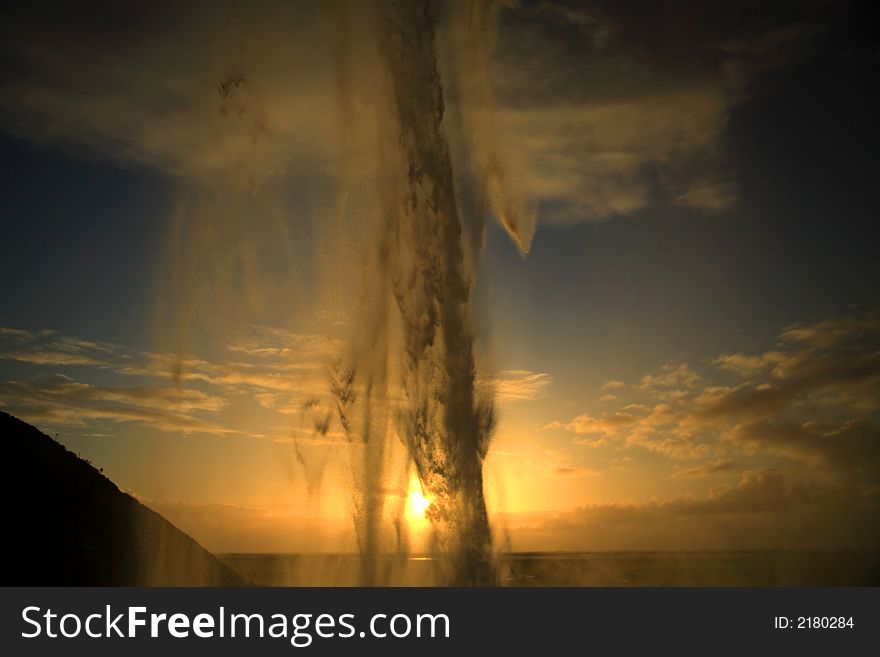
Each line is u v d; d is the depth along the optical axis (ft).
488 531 89.51
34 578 84.02
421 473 92.17
